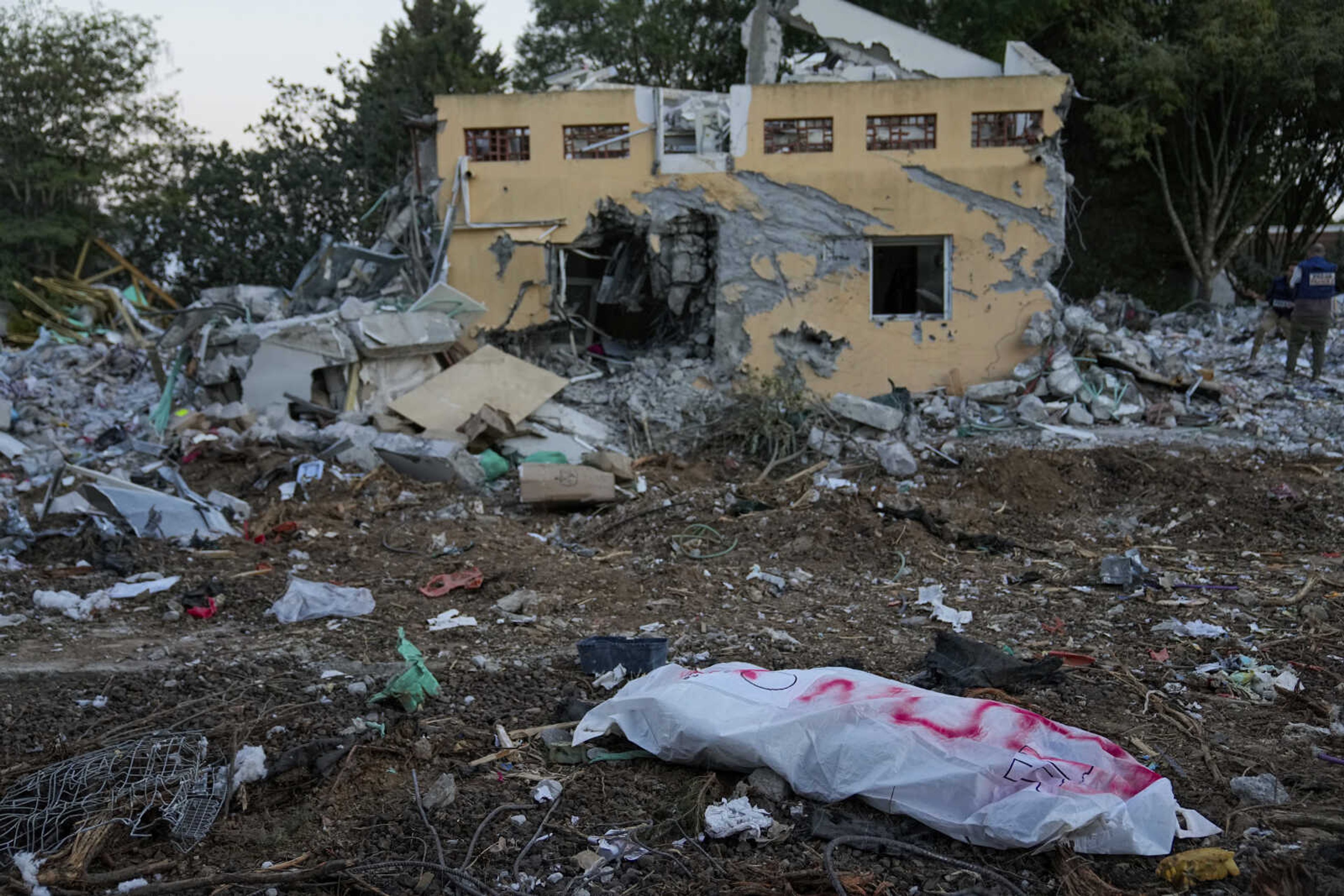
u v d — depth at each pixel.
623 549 9.62
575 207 14.92
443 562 8.79
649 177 14.90
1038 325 14.86
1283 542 9.27
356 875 3.86
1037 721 4.28
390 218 17.09
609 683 5.73
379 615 7.39
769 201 14.94
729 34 28.22
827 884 3.75
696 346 15.62
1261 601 7.39
